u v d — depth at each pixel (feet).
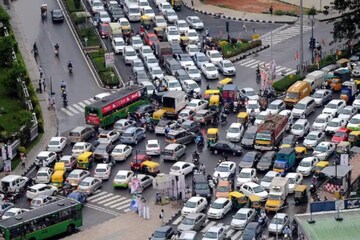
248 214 626.64
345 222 517.96
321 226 515.50
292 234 603.26
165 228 611.47
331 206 540.52
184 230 611.88
